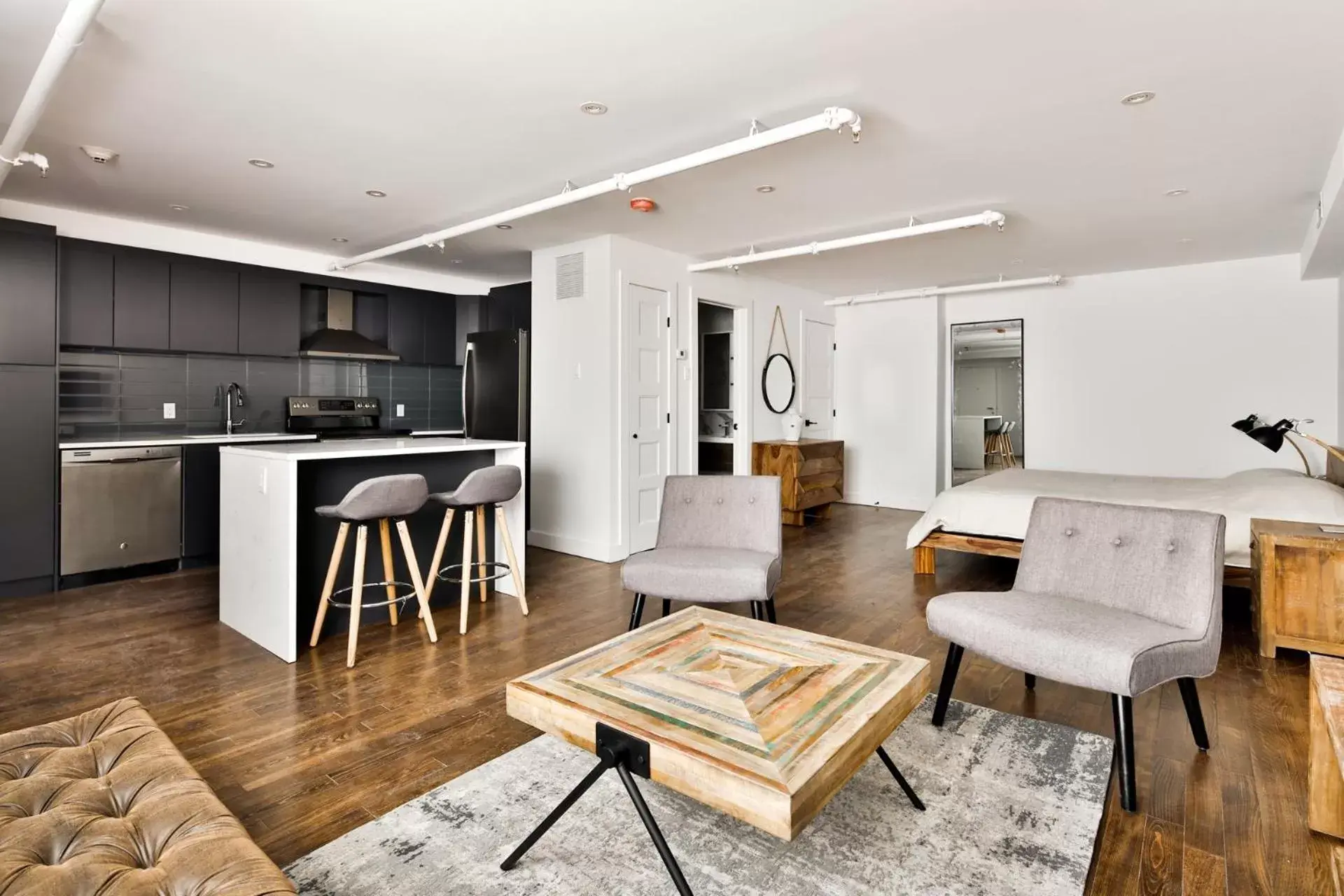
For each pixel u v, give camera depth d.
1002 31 2.28
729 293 6.17
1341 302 5.08
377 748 2.20
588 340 5.09
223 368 5.29
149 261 4.62
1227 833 1.77
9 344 3.87
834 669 1.77
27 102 2.45
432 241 4.39
